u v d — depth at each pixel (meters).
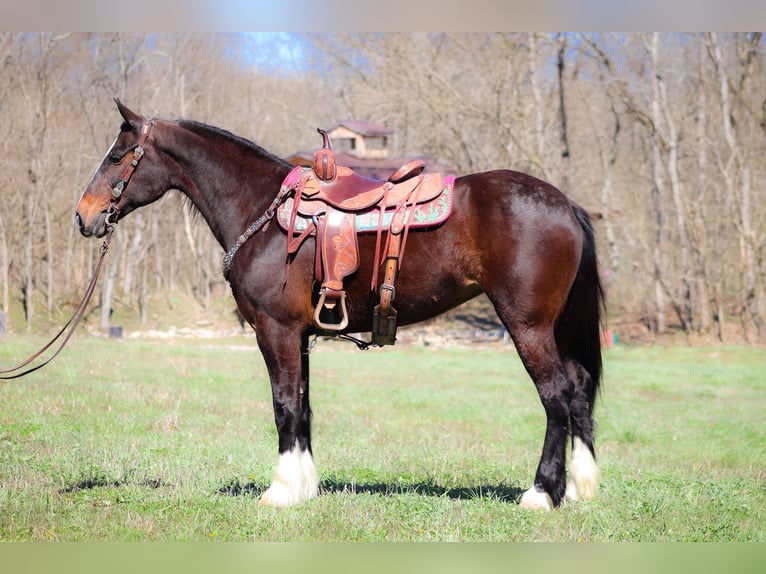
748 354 28.38
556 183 33.38
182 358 20.39
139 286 41.78
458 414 12.73
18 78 35.03
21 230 36.25
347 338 6.34
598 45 34.16
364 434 10.41
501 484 7.05
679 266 36.97
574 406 6.17
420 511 5.84
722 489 6.80
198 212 6.84
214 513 5.85
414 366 22.30
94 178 6.40
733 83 35.88
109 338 31.59
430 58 34.41
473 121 34.53
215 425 10.27
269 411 11.73
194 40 41.50
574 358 6.19
